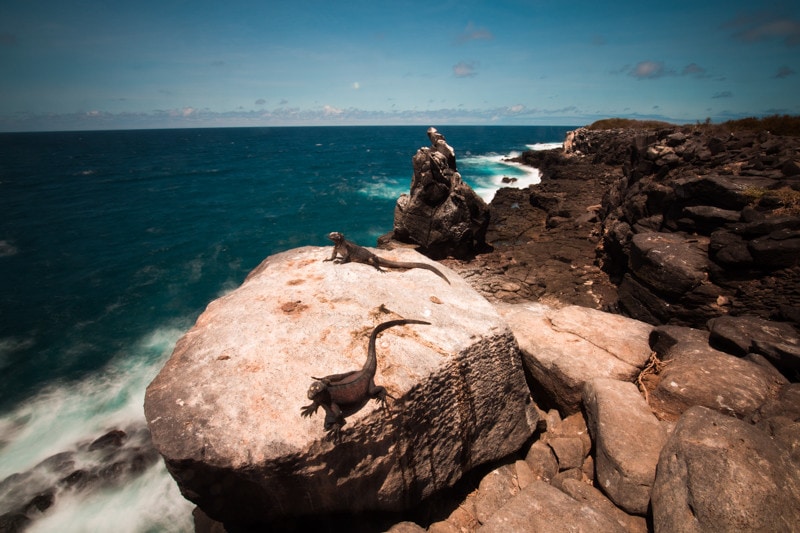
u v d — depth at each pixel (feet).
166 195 155.22
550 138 542.57
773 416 17.16
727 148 57.00
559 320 27.48
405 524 17.54
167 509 29.07
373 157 304.91
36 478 31.76
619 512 17.04
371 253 27.30
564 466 20.49
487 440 20.40
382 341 18.97
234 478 14.17
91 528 27.73
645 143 67.41
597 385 21.12
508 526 15.66
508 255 70.64
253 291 22.94
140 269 79.82
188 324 59.67
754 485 13.41
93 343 54.13
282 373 16.79
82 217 120.37
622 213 57.88
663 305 38.93
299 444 14.34
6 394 43.52
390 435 16.30
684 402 19.76
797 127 77.46
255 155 333.83
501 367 20.62
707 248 38.68
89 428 38.04
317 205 135.64
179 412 14.93
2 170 233.96
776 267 33.65
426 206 71.41
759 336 22.94
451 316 21.53
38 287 71.00
